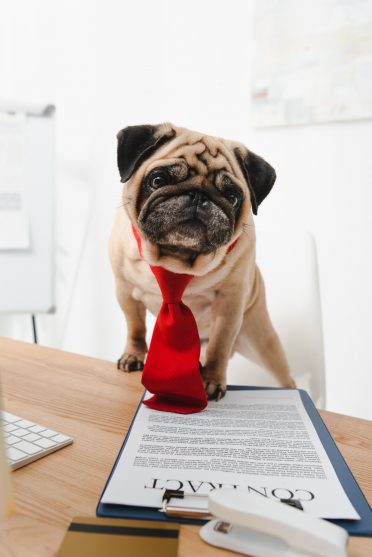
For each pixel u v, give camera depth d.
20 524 0.43
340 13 1.38
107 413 0.70
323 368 1.09
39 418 0.67
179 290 0.73
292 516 0.39
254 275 0.90
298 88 1.47
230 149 0.77
